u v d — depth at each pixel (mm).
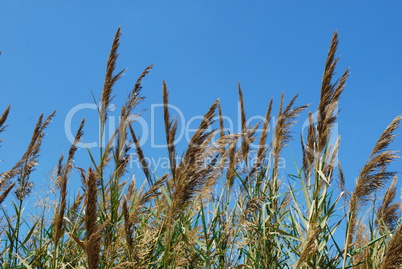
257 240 4105
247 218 4156
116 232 3855
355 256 4035
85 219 3527
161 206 4016
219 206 4203
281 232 3949
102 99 4020
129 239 3686
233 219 4113
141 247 3797
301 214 3939
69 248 4035
